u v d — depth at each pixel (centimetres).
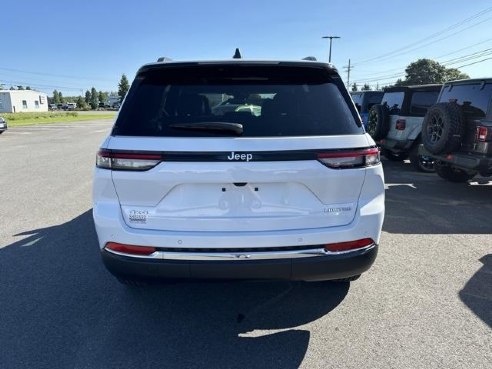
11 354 268
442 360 260
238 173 247
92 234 500
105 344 279
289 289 355
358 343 279
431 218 565
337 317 311
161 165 247
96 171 262
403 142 912
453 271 391
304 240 257
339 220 263
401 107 923
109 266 270
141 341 282
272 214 256
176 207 254
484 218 567
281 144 250
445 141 665
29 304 332
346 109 273
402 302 332
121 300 338
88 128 3045
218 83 279
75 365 257
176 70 279
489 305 328
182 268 255
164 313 319
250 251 255
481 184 795
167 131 254
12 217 573
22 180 849
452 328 295
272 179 249
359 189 264
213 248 254
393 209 610
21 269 399
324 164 254
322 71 284
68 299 340
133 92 274
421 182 813
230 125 250
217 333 292
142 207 256
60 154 1315
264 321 307
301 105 270
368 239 269
